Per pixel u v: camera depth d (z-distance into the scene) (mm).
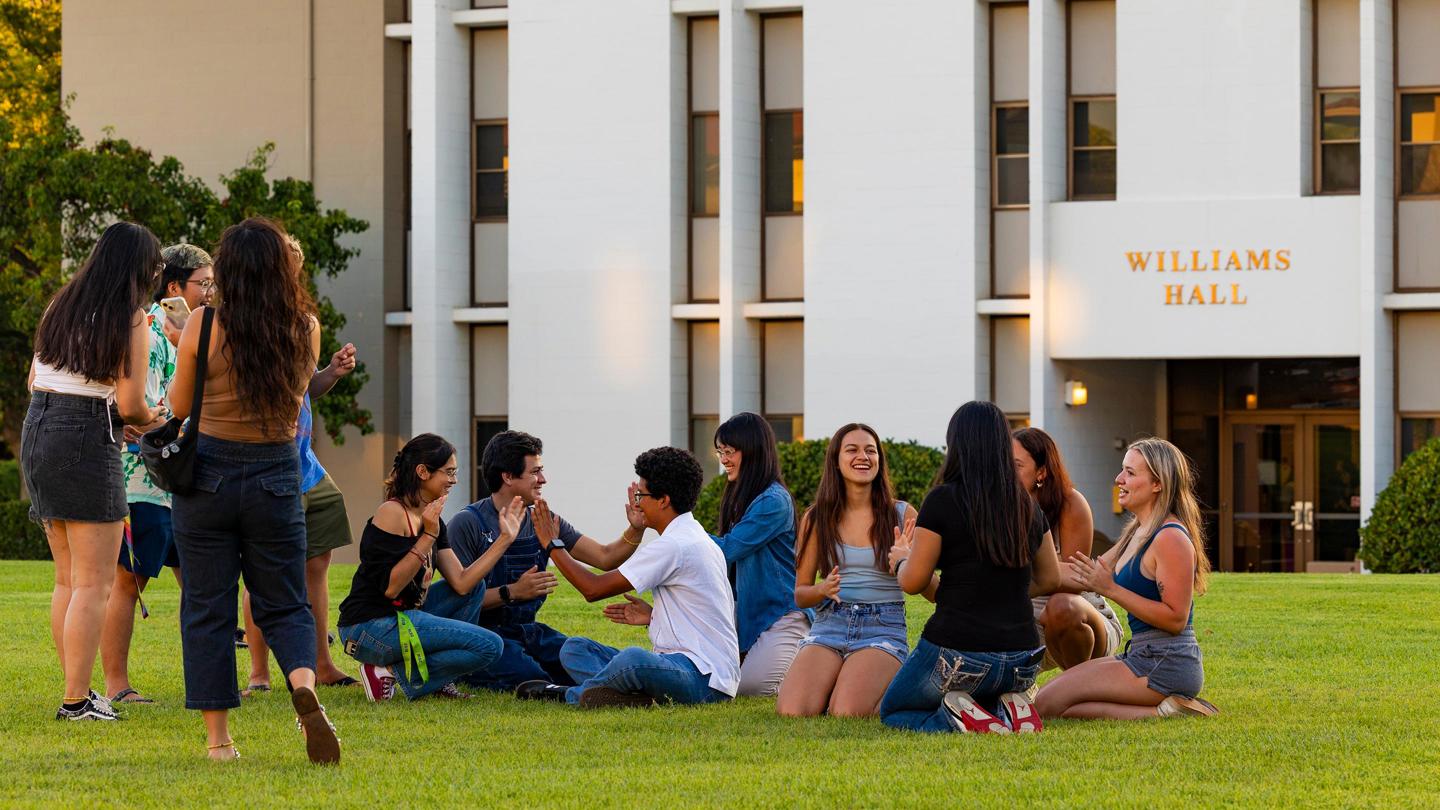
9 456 43969
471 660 11055
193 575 8477
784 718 10188
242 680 11969
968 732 9492
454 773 8359
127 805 7562
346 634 11047
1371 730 9562
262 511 8430
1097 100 28391
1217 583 19797
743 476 11594
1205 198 27375
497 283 31578
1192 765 8500
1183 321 27422
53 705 10523
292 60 32219
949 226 28250
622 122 30000
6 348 34531
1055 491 11055
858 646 10375
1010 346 28672
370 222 31719
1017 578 9578
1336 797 7754
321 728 8469
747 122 29531
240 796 7750
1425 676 11906
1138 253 27578
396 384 32031
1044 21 27719
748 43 29578
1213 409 30719
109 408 9953
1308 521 30125
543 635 11898
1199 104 27422
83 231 30500
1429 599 17406
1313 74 27500
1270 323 27078
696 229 30297
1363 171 26484
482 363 31578
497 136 31547
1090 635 10969
